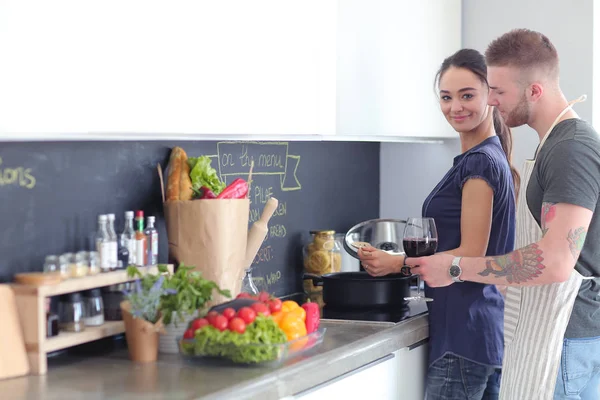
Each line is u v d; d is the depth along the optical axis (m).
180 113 2.03
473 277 2.39
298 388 2.07
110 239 2.20
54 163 2.17
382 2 2.90
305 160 3.29
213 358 2.08
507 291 2.57
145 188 2.49
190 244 2.38
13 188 2.05
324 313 2.79
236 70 2.22
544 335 2.39
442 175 3.64
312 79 2.54
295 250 3.26
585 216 2.18
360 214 3.69
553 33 3.34
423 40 3.15
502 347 2.70
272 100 2.37
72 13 1.73
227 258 2.39
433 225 2.58
